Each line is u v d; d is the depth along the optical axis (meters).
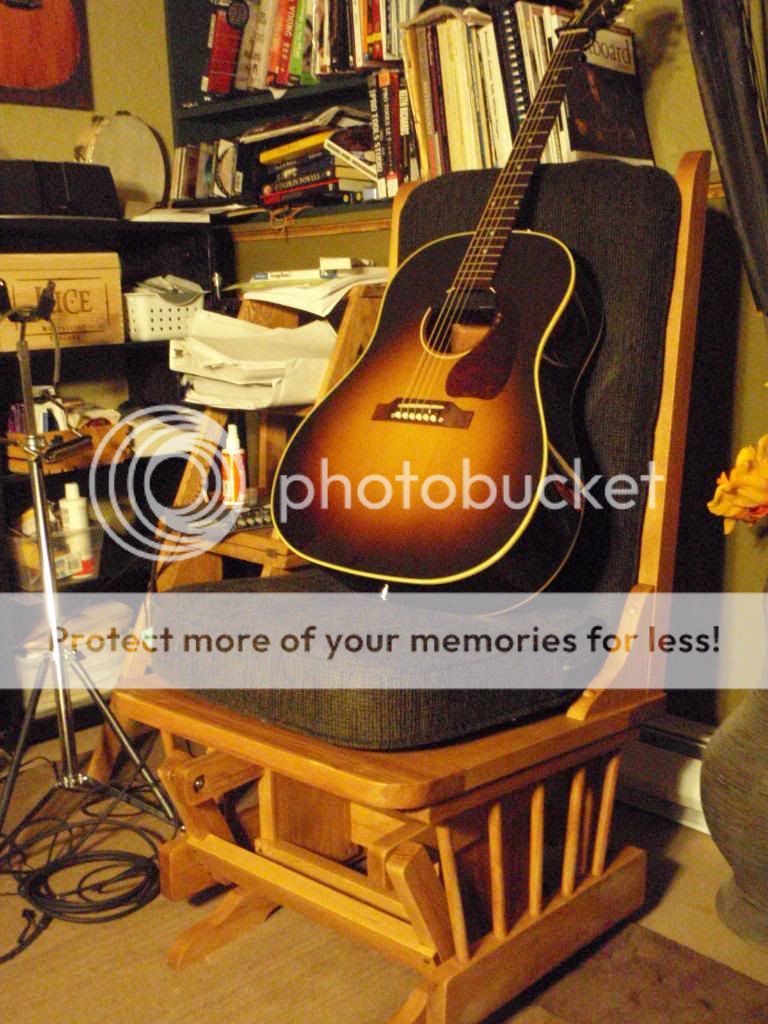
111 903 1.60
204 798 1.49
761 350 1.76
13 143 2.41
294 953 1.51
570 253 1.40
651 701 1.44
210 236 2.42
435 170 2.02
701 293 1.82
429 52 1.97
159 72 2.65
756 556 1.82
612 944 1.52
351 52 2.17
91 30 2.50
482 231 1.51
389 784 1.11
